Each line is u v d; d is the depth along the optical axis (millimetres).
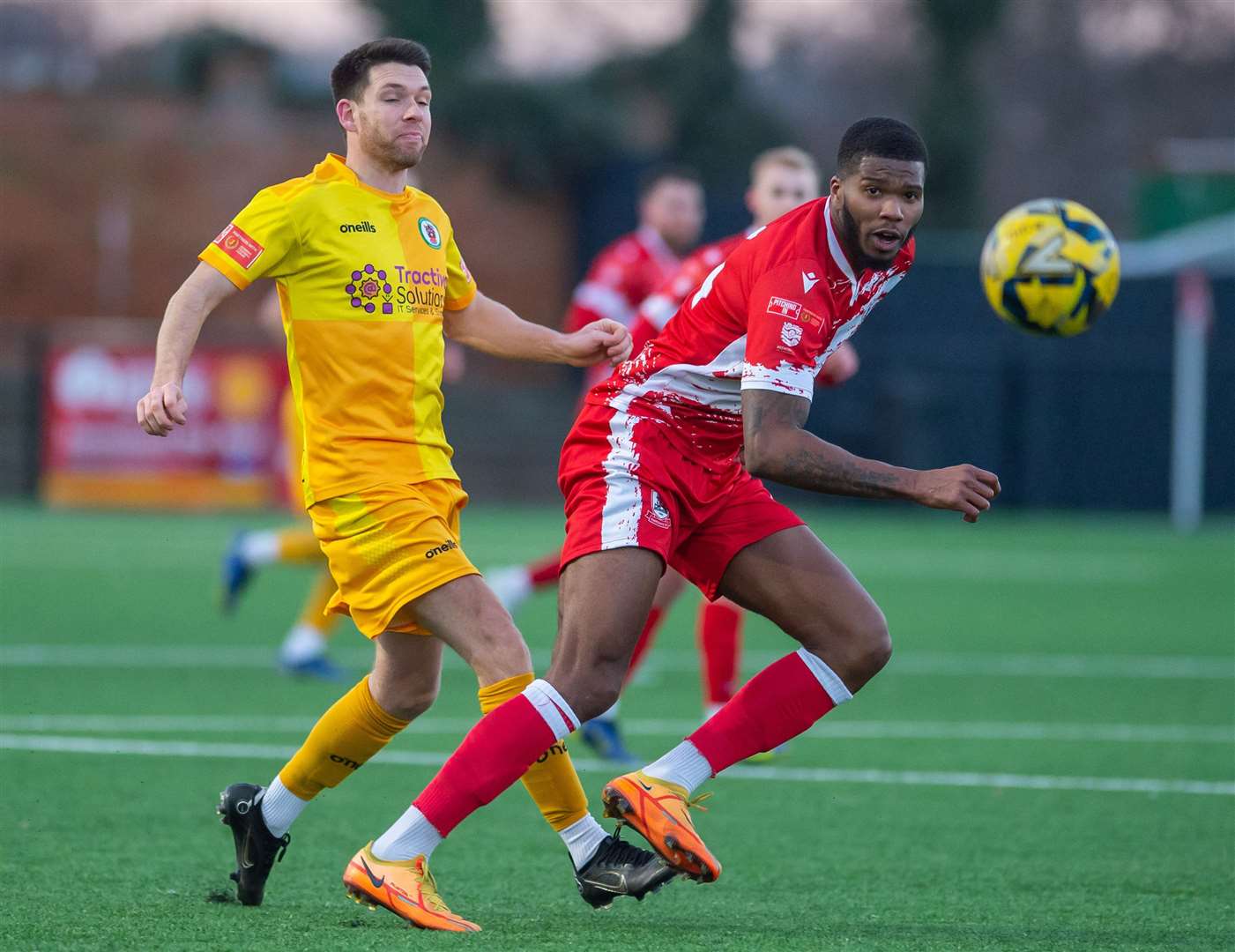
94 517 73375
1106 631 43875
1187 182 117312
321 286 15664
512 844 19000
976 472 14047
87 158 100375
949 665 36969
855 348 92125
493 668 15164
